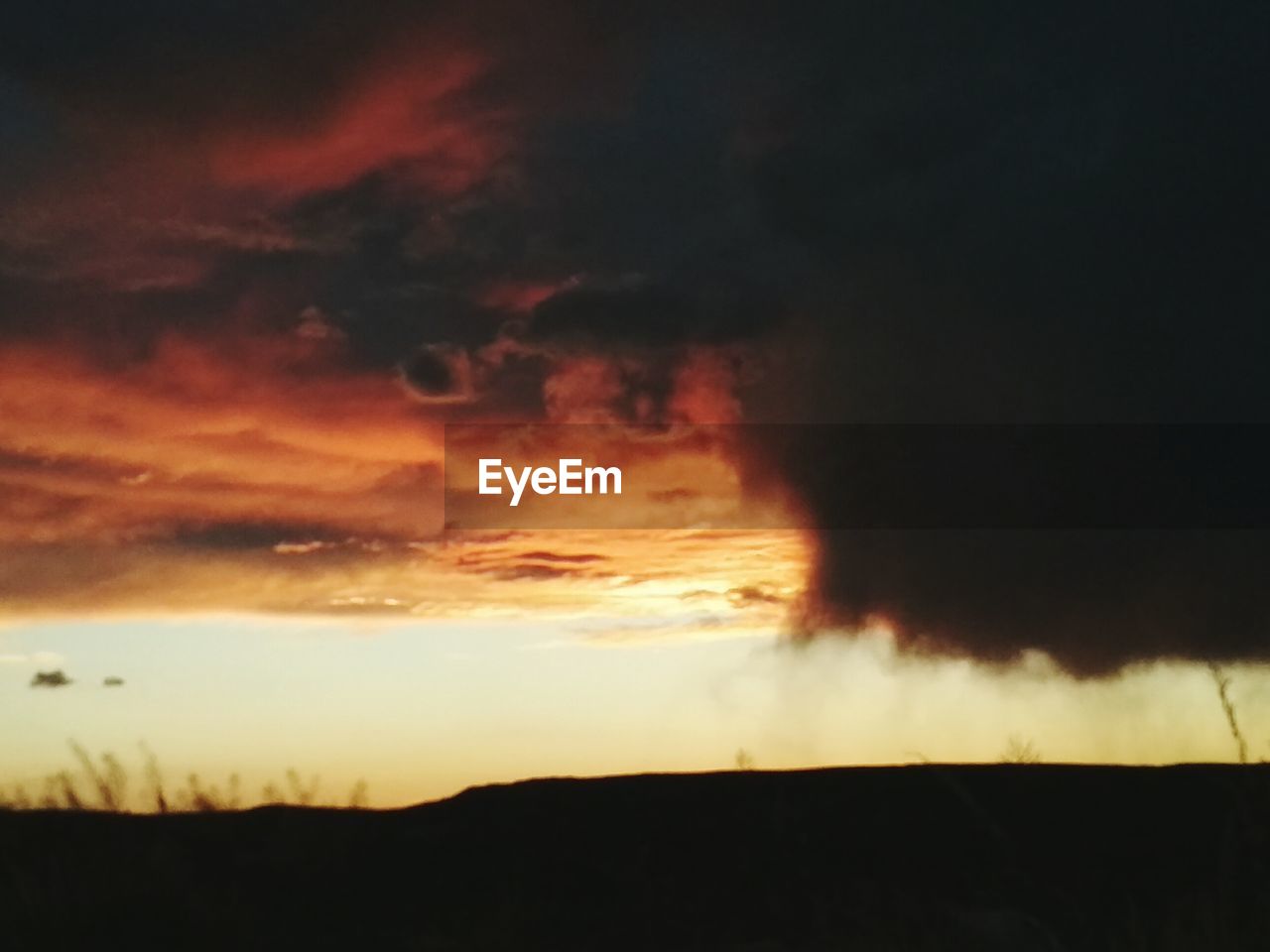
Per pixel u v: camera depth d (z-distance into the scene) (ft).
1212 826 51.21
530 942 36.81
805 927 38.11
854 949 30.58
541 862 46.29
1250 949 22.61
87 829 43.04
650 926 39.01
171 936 33.60
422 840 47.70
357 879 42.42
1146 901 38.78
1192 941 23.76
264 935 35.42
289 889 40.40
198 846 42.88
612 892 43.16
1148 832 50.55
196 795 44.04
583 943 37.04
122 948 32.60
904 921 31.27
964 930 29.66
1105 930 28.40
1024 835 50.52
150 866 36.91
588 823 51.44
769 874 45.37
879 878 44.34
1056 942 28.37
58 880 35.19
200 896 35.81
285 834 43.91
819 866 46.70
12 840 41.34
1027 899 38.73
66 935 32.89
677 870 45.80
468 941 36.24
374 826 48.34
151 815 45.44
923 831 51.47
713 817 52.95
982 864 46.93
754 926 38.68
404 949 35.32
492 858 46.39
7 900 34.63
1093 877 44.34
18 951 32.12
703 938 37.63
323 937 35.73
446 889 42.50
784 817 52.44
